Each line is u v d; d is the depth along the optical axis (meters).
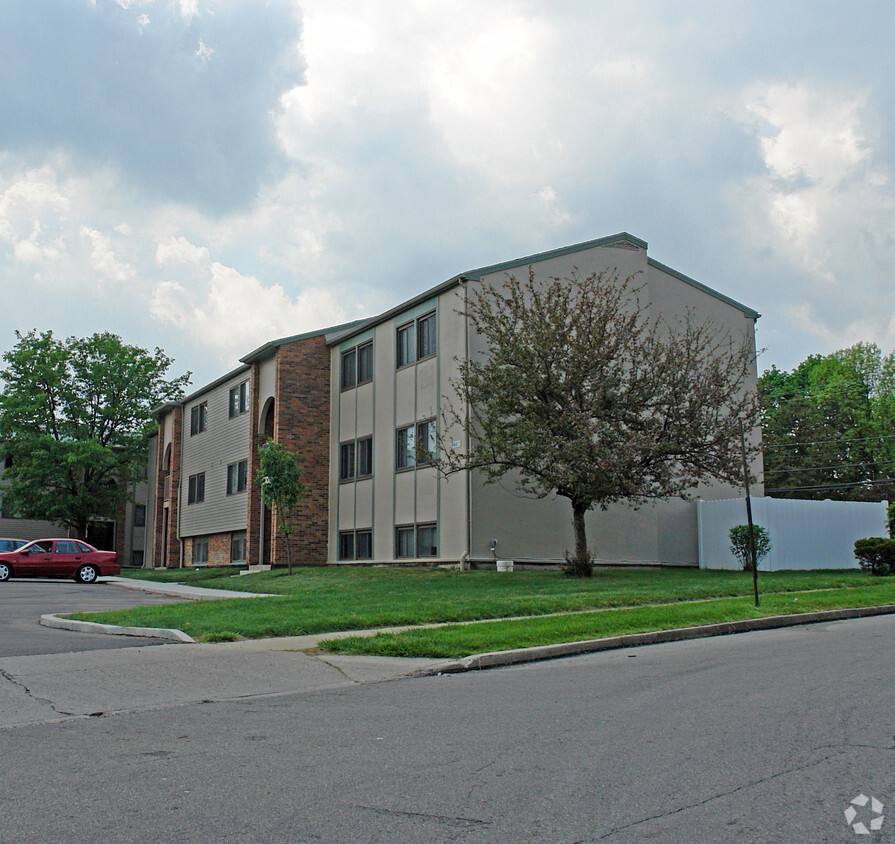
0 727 7.72
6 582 29.92
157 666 10.70
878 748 6.27
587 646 12.27
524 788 5.49
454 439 25.58
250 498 34.16
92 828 4.88
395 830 4.77
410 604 15.95
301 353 32.75
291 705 8.66
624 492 20.81
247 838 4.68
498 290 25.56
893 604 17.00
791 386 59.09
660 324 28.27
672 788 5.43
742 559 25.67
